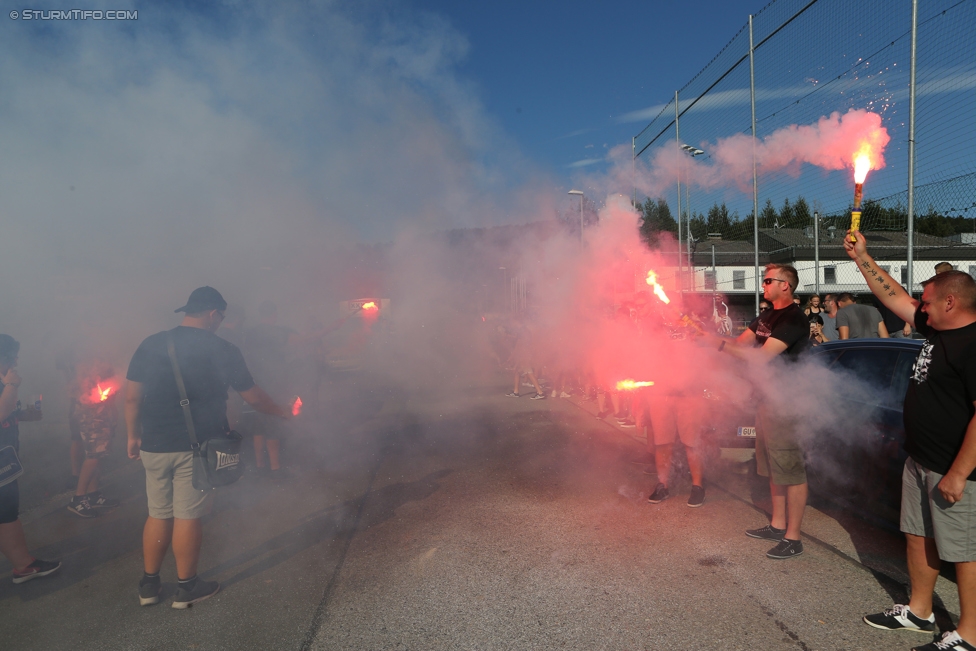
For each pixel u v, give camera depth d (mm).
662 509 4094
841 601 2766
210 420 2938
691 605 2760
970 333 2197
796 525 3234
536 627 2609
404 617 2732
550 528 3791
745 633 2512
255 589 3061
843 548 3348
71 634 2670
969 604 2260
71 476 5301
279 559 3434
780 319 3252
